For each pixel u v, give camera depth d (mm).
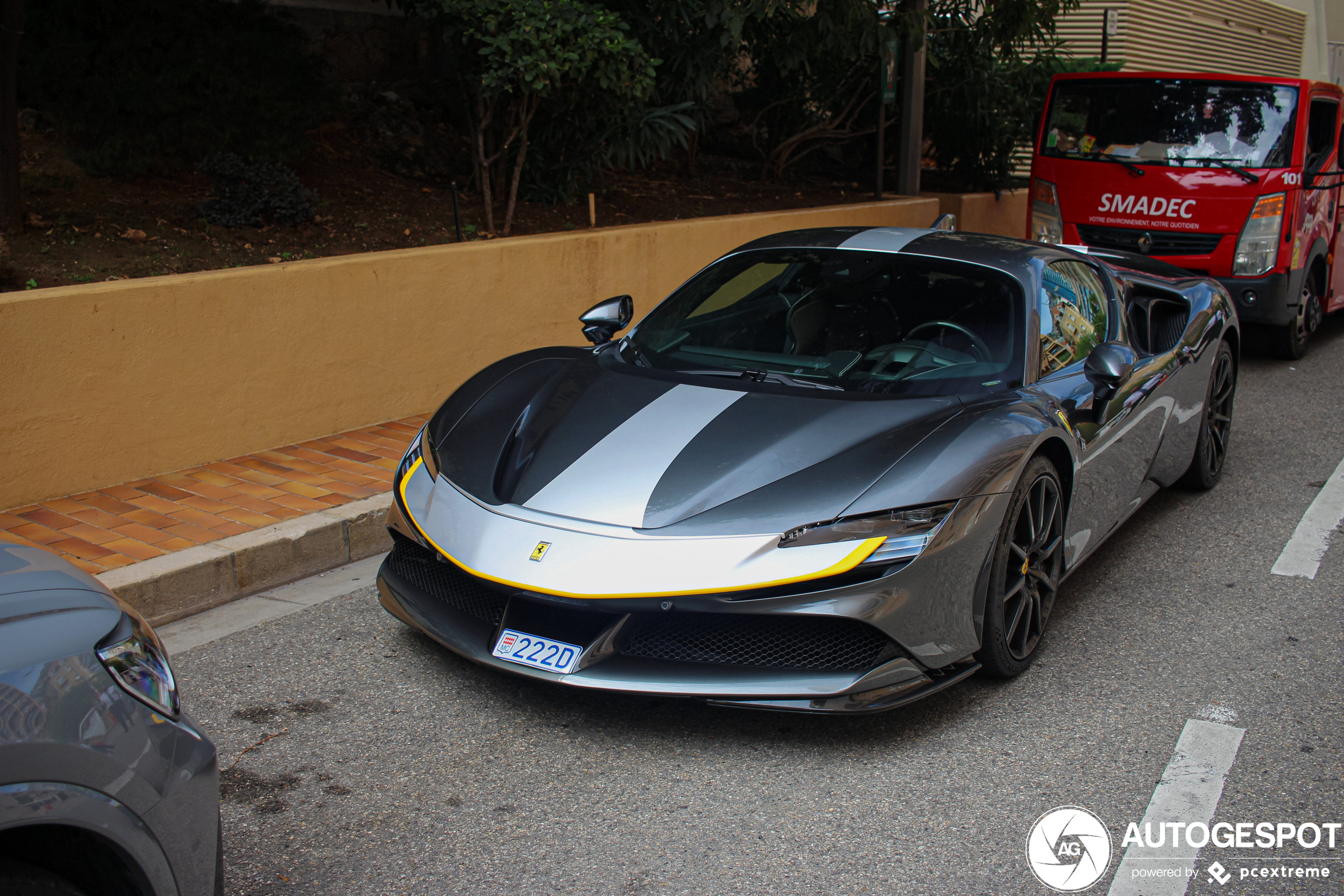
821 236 4109
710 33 7867
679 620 2730
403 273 5367
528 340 6148
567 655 2693
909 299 3631
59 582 1701
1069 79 8258
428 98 8609
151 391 4430
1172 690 3111
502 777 2611
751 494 2738
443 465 3148
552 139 7625
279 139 6613
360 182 7258
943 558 2695
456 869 2258
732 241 7621
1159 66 16844
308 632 3418
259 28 7223
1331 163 7637
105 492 4305
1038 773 2654
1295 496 4969
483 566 2744
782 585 2559
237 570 3666
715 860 2295
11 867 1376
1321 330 9383
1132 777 2645
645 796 2539
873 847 2344
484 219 7137
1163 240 7762
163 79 6297
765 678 2641
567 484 2891
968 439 2889
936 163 12297
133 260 5180
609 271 6586
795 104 11133
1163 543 4375
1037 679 3180
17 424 4031
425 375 5598
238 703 2953
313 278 4965
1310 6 21859
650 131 7590
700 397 3248
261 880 2213
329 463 4770
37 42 6289
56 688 1466
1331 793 2584
